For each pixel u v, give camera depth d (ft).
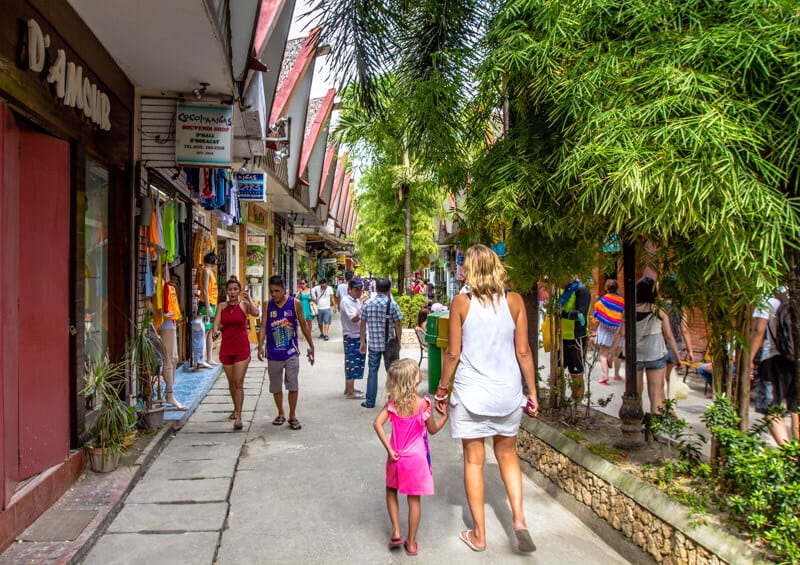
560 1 11.59
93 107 16.47
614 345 31.09
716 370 12.46
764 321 15.71
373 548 12.67
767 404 16.61
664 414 13.05
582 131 11.05
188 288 35.60
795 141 9.33
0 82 11.32
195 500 15.15
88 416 17.08
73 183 15.44
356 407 27.45
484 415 12.22
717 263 9.61
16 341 12.63
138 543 12.59
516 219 15.47
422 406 12.71
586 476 13.92
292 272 100.73
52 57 13.69
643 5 10.74
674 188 9.11
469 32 17.71
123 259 20.44
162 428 20.89
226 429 22.95
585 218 12.99
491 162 15.31
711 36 9.77
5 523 11.53
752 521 9.27
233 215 37.63
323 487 16.46
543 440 16.52
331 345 55.21
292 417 23.16
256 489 16.24
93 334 18.80
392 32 17.58
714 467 11.66
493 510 14.83
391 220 64.80
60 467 14.32
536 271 18.45
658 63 10.23
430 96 17.53
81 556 11.67
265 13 25.02
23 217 13.34
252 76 24.25
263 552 12.43
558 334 19.40
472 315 12.52
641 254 13.61
